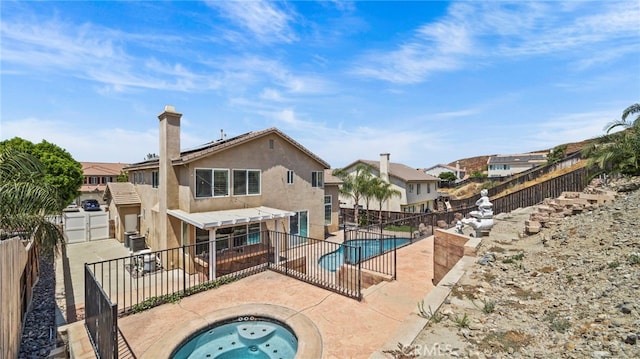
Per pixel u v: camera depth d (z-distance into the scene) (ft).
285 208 53.88
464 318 13.71
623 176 38.47
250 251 42.93
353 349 17.93
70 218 60.80
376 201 102.22
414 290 26.94
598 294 14.08
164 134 42.73
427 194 115.85
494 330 12.83
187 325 21.38
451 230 31.71
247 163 47.50
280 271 33.30
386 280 29.30
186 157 40.40
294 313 22.86
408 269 32.55
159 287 34.09
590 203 29.94
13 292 20.01
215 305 24.82
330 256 49.47
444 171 206.59
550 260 19.93
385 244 54.24
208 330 21.61
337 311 23.13
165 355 17.88
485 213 28.37
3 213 26.30
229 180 45.03
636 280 14.05
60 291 34.14
